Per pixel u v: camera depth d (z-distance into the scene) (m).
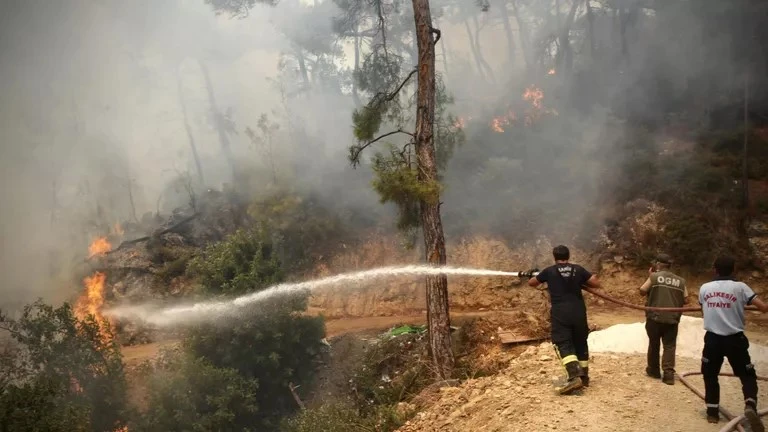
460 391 9.46
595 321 17.47
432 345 13.54
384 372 16.98
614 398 7.12
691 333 9.56
